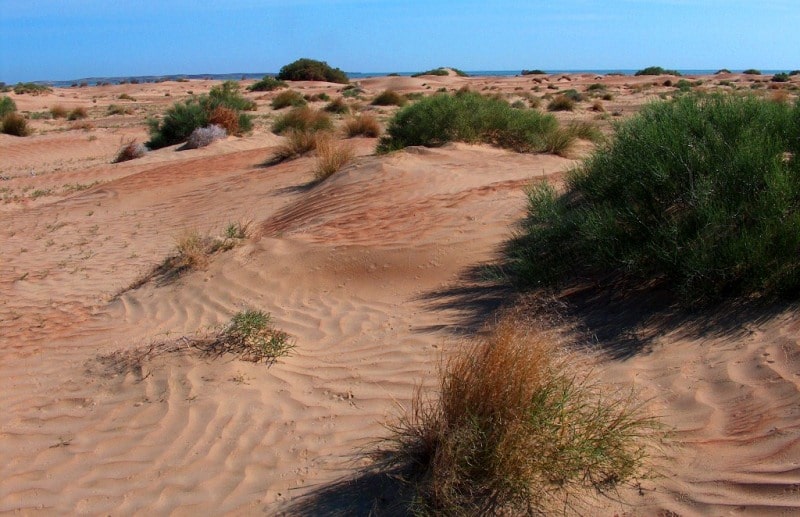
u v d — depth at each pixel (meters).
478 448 3.42
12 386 5.83
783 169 5.48
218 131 23.12
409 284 7.07
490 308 6.05
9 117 29.56
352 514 3.52
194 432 4.66
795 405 3.67
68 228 12.61
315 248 8.14
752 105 6.59
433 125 15.29
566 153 14.35
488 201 8.97
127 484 4.18
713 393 4.04
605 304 5.55
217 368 5.53
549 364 3.97
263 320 6.21
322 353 5.75
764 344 4.33
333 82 79.81
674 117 6.65
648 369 4.48
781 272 4.81
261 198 12.81
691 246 5.14
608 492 3.35
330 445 4.27
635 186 5.95
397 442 4.03
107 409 5.16
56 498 4.14
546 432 3.47
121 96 58.78
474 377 3.62
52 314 7.76
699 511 3.11
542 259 6.46
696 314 4.98
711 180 5.54
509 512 3.27
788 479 3.15
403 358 5.39
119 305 7.84
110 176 18.81
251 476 4.08
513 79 85.69
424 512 3.31
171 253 9.87
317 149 15.84
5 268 10.02
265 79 63.31
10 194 17.00
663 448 3.64
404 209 9.27
